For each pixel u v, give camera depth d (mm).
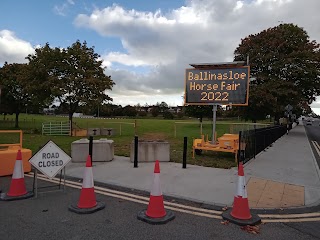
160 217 4480
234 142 9844
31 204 5117
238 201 4539
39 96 23875
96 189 6191
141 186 6387
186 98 10898
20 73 26047
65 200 5363
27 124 38562
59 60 23141
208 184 6617
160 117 86062
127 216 4621
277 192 6133
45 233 3922
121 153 11492
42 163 5535
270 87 26766
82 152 9281
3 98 29469
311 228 4289
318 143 19812
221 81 10359
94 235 3883
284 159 10867
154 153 9461
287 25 30438
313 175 7980
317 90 29859
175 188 6227
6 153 7273
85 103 23641
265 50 29328
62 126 23984
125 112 91500
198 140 10984
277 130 21094
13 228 4074
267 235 4012
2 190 5926
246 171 8242
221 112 60281
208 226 4285
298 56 27625
